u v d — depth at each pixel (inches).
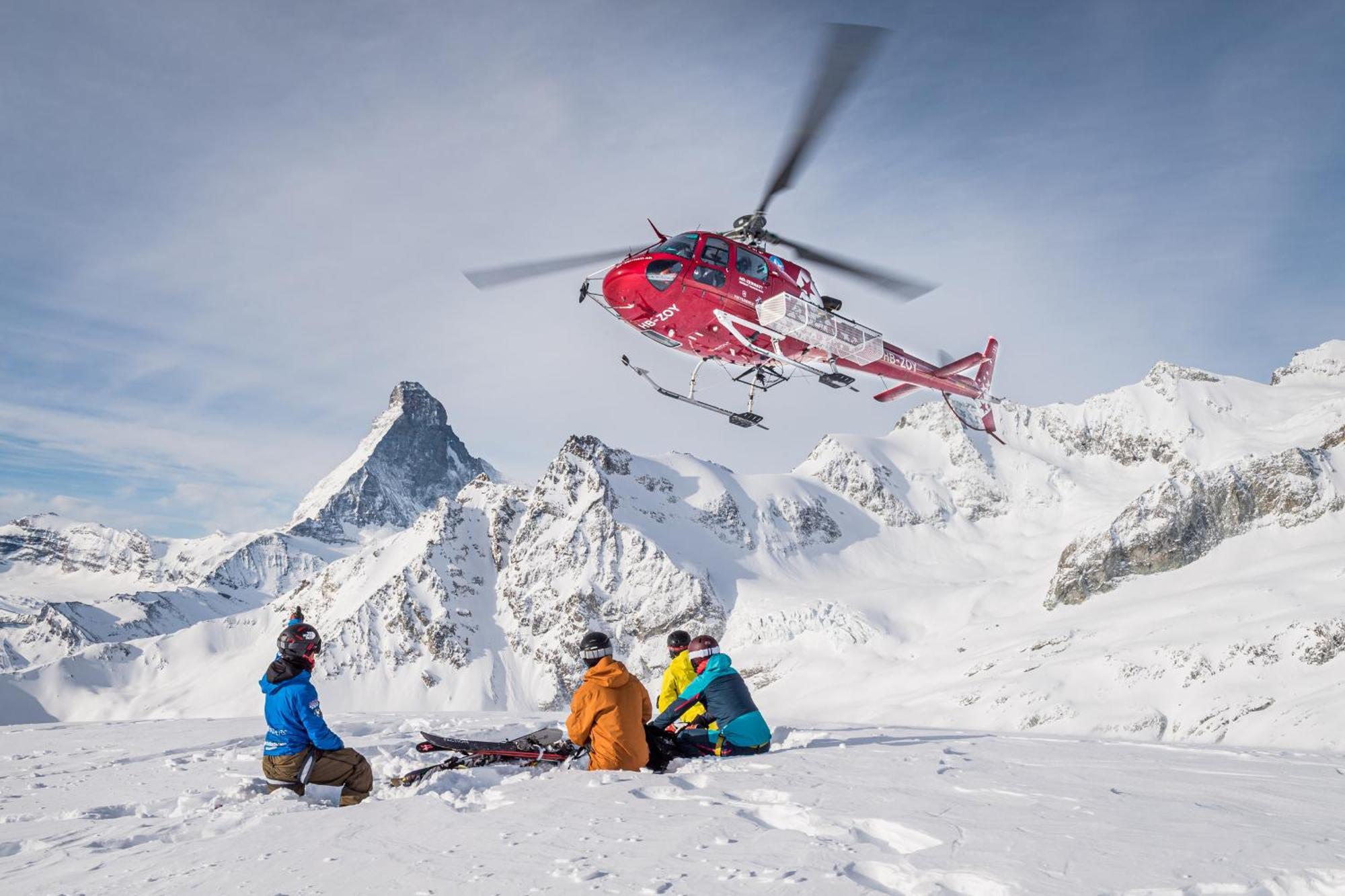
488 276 705.6
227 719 763.4
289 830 235.3
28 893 199.0
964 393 1176.2
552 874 172.4
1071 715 5748.0
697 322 844.6
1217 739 5032.0
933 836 188.2
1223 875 151.1
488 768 340.2
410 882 174.4
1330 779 274.4
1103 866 159.9
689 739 379.6
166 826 281.1
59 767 454.9
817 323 882.8
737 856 178.9
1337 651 5378.9
